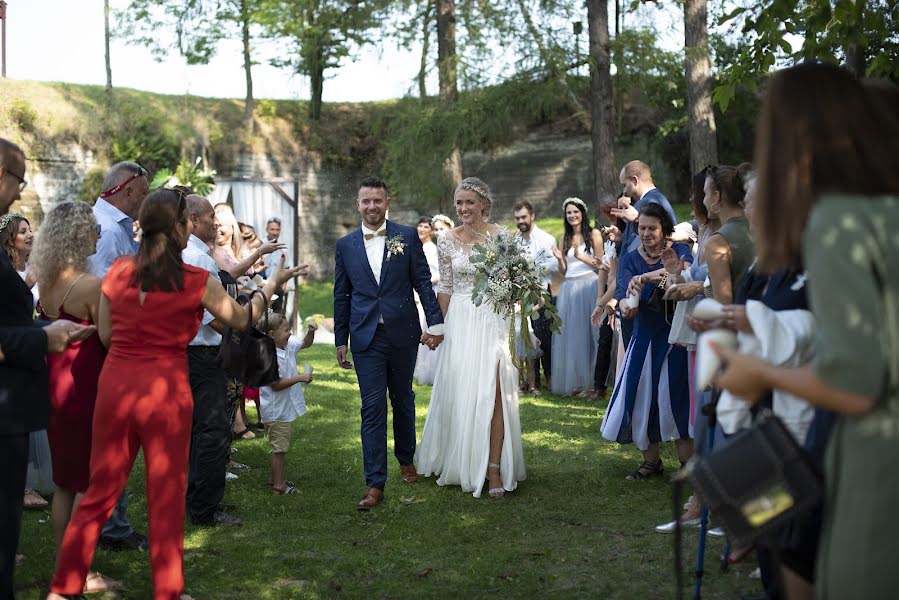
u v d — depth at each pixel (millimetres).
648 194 6371
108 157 22906
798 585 2713
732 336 2670
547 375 10180
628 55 18094
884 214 2105
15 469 3420
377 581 4293
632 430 5953
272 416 5891
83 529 3656
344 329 5984
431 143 20359
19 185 3723
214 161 24703
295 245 19531
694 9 15680
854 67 6496
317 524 5258
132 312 3732
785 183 2312
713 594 4008
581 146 24734
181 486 3771
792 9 5809
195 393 5176
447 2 20797
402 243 5906
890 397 2068
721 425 3174
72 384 3988
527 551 4691
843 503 2109
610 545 4770
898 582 2016
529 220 9875
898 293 2066
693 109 15836
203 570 4434
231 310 3922
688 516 5035
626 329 7141
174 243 3818
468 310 6062
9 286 3523
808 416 2824
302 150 25797
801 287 2963
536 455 6902
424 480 6270
